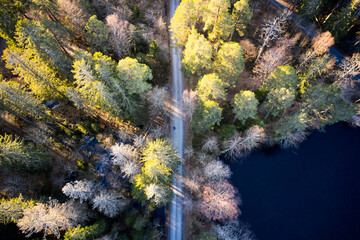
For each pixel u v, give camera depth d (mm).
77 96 37031
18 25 32781
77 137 43750
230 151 44250
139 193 33469
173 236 40281
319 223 43531
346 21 51594
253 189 45719
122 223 37188
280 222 43250
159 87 50344
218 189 39531
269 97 40625
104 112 43312
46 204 31594
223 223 40812
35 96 40312
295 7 59188
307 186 46344
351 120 51719
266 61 44188
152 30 51344
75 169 41656
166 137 46688
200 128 41062
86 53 35031
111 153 41781
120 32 41750
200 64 39219
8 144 32438
